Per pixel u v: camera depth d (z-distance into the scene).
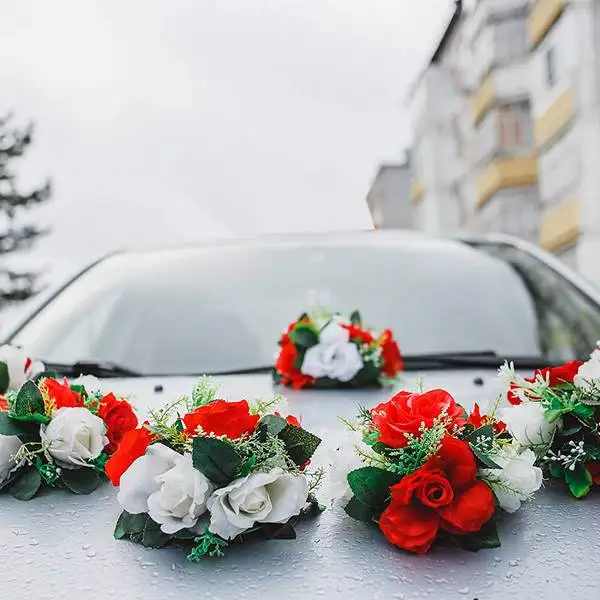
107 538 1.02
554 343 2.10
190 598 0.86
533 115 22.23
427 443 1.00
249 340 2.16
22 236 29.92
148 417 1.50
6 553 0.98
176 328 2.20
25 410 1.26
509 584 0.87
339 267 2.44
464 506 0.95
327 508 1.10
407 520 0.96
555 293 2.29
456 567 0.91
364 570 0.91
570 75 19.61
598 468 1.16
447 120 28.08
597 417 1.19
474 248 2.56
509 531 1.01
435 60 28.16
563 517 1.06
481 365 2.03
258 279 2.39
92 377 1.66
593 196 19.34
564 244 20.86
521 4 23.62
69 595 0.88
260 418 1.07
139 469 0.98
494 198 24.48
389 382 1.89
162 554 0.97
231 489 0.94
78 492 1.19
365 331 1.96
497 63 23.94
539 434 1.20
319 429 1.47
